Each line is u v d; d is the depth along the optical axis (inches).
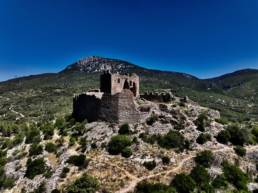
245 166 3789.4
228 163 3690.9
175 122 4146.2
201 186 3245.6
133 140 3754.9
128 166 3395.7
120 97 4084.6
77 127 4247.0
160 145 3735.2
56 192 3149.6
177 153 3666.3
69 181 3284.9
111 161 3479.3
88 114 4397.1
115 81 4603.8
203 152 3668.8
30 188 3457.2
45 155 3914.9
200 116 4409.5
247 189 3440.0
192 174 3336.6
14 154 4394.7
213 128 4296.3
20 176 3752.5
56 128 4702.3
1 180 3799.2
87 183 3097.9
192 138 3959.2
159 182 3191.4
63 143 4050.2
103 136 3887.8
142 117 4146.2
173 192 3038.9
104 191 3075.8
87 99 4431.6
